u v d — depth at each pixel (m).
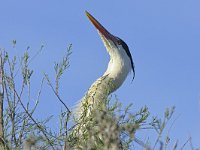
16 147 13.40
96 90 16.42
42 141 13.25
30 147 10.00
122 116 12.21
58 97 13.81
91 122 13.52
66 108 13.76
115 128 9.09
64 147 13.10
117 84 18.81
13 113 13.66
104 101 13.56
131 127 9.87
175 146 10.15
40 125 13.58
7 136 13.52
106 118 9.23
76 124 13.71
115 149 9.02
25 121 13.67
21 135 13.55
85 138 13.14
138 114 13.02
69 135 13.43
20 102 13.72
